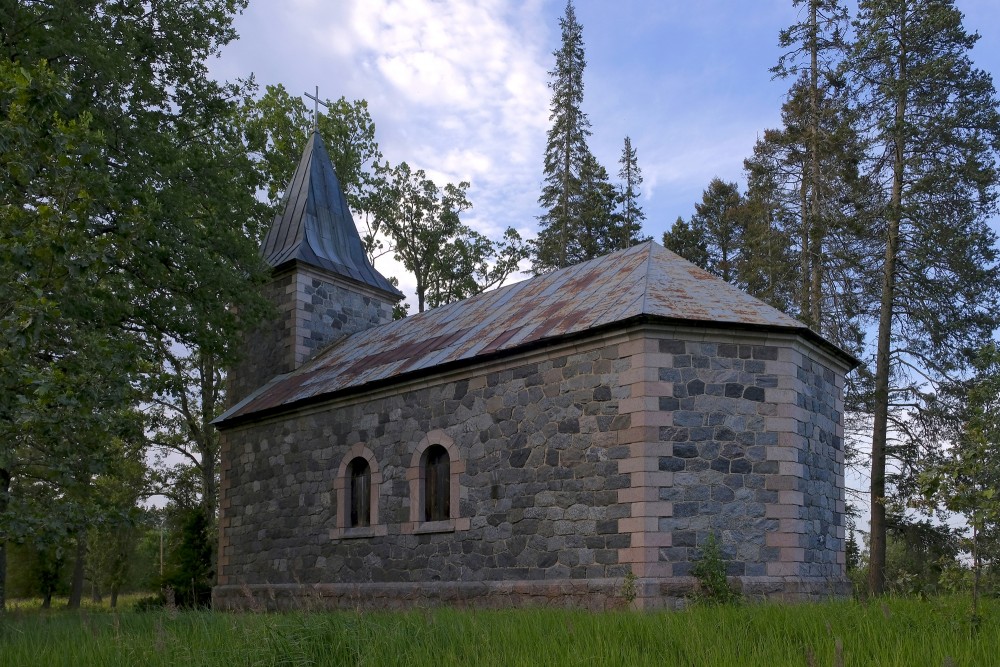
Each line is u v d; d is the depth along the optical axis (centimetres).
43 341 1191
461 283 4122
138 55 1944
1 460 1074
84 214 1023
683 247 4475
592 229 4172
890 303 2450
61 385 1060
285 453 2127
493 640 825
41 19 1675
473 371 1703
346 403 1978
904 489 2370
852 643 736
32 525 1130
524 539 1556
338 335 2659
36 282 979
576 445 1512
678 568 1393
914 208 2361
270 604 2034
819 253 2606
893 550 2728
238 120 3138
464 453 1692
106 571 4222
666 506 1411
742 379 1492
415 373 1791
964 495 838
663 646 779
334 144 3544
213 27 2111
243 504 2223
